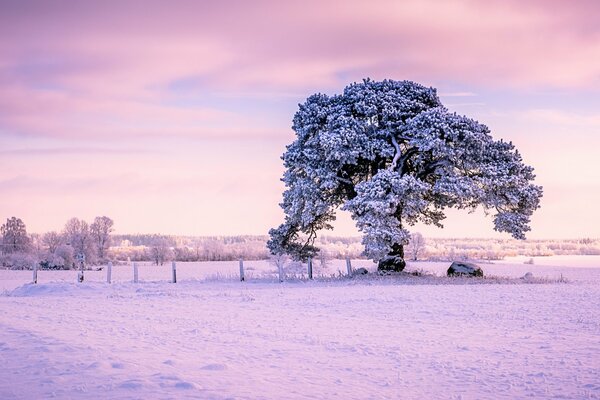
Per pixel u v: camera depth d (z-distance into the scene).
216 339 14.20
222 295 28.42
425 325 16.70
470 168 40.59
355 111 42.53
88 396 8.43
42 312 20.77
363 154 40.00
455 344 13.41
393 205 37.75
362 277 39.06
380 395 8.88
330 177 40.88
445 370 10.70
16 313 20.36
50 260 92.75
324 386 9.42
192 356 11.82
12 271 84.25
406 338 14.34
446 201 42.75
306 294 28.08
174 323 17.33
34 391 8.70
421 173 41.53
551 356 11.95
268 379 9.86
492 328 15.99
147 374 9.92
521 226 39.34
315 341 13.84
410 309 20.94
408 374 10.38
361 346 13.18
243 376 10.05
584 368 10.79
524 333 15.07
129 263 112.38
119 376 9.73
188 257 120.12
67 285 35.03
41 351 12.03
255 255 125.81
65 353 11.83
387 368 10.88
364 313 19.88
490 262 98.94
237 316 19.22
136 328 16.14
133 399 8.27
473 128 39.91
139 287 35.47
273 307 22.23
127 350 12.38
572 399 8.66
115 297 28.17
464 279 37.91
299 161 42.97
